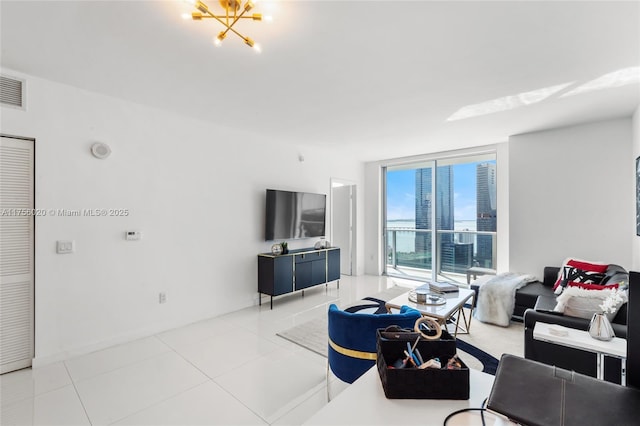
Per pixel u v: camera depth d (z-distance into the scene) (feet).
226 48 6.91
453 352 3.33
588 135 12.57
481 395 3.00
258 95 9.62
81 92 9.24
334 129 13.33
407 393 2.91
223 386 7.50
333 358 6.89
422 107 10.64
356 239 21.08
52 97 8.72
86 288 9.33
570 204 12.98
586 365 6.81
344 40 6.57
